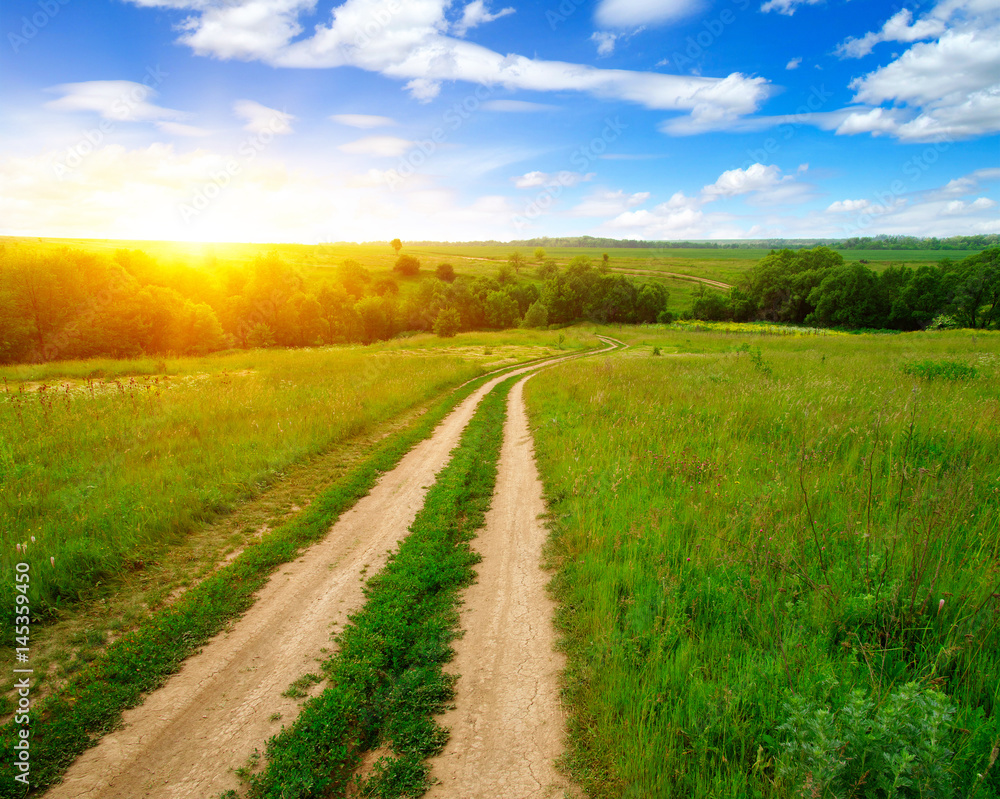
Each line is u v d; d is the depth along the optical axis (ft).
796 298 257.96
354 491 28.71
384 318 232.73
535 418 47.16
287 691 12.96
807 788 7.68
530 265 453.17
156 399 42.80
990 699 9.73
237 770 10.50
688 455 25.12
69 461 27.63
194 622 15.88
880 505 17.25
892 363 55.77
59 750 10.96
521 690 12.46
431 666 13.60
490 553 20.74
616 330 232.53
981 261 192.03
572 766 9.96
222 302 190.80
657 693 10.87
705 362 77.71
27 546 17.75
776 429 29.09
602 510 21.84
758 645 11.84
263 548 21.08
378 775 10.25
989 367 45.73
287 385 53.78
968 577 12.73
